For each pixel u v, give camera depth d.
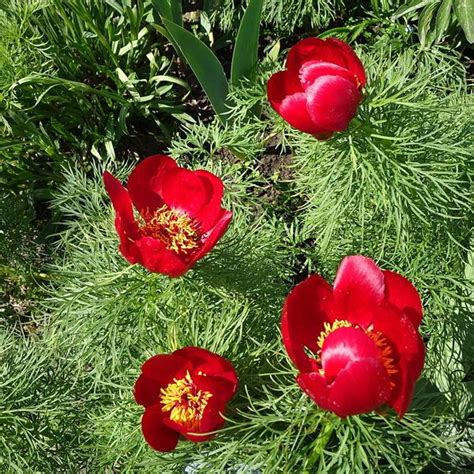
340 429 0.40
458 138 0.52
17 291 0.67
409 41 0.66
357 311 0.37
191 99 0.71
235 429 0.43
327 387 0.32
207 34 0.72
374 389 0.31
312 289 0.37
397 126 0.49
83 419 0.53
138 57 0.71
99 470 0.51
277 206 0.66
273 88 0.43
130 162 0.71
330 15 0.66
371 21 0.66
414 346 0.34
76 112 0.69
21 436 0.50
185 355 0.39
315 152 0.50
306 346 0.37
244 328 0.48
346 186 0.48
